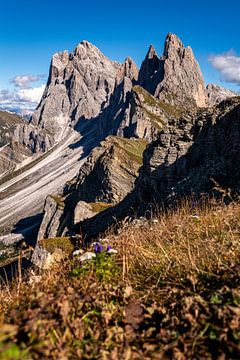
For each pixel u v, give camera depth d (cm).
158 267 599
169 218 1038
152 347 388
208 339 395
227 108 6028
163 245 723
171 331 416
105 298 504
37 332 379
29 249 610
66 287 495
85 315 440
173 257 622
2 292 591
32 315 397
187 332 405
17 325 382
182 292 494
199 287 507
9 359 292
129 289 506
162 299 500
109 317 447
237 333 380
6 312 484
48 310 414
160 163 6838
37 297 448
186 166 6425
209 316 423
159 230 843
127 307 472
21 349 342
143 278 574
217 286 498
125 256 632
